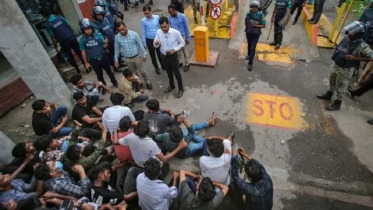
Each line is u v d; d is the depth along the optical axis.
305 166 3.91
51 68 4.51
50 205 2.91
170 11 5.36
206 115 5.00
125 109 3.95
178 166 4.03
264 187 2.73
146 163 2.71
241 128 4.64
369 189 3.55
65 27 5.98
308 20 7.42
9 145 3.90
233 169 3.20
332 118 4.68
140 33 8.55
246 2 9.58
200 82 5.95
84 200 2.74
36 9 6.62
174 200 3.40
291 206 3.44
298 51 6.71
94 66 5.38
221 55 6.88
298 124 4.62
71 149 3.29
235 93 5.50
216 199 2.77
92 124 4.40
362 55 4.00
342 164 3.89
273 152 4.17
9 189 2.78
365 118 4.62
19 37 3.87
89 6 7.84
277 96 5.30
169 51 4.77
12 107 5.79
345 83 4.43
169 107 5.29
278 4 6.23
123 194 3.12
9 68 6.02
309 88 5.44
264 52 6.81
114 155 4.04
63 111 4.68
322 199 3.49
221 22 8.41
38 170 2.86
